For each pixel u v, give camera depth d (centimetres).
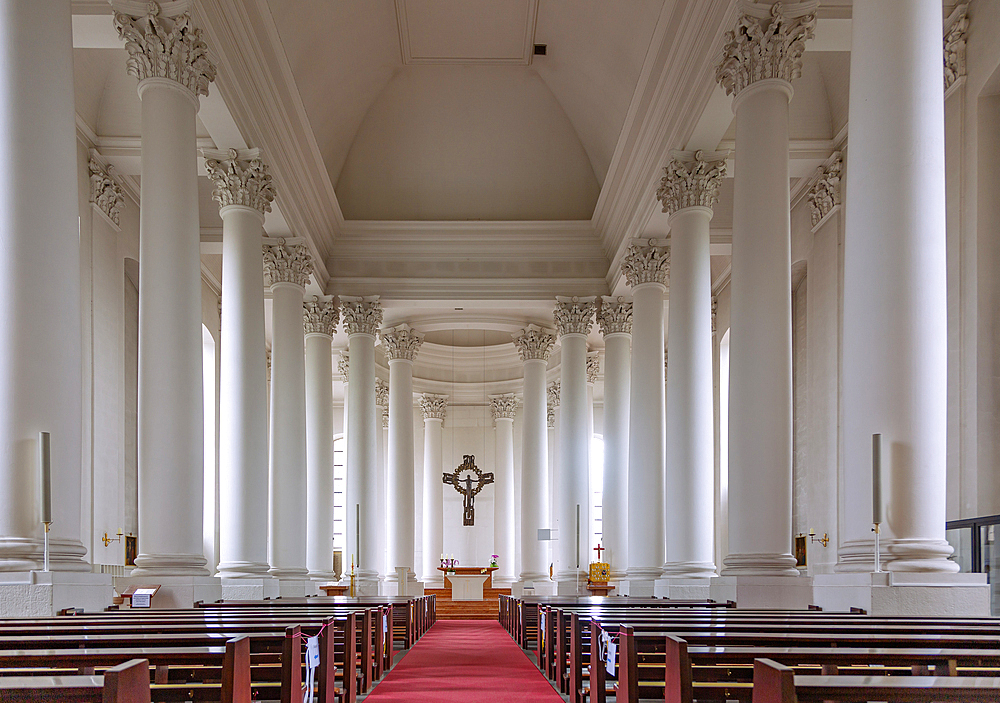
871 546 598
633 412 1455
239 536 1104
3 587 580
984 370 938
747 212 858
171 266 848
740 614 577
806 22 869
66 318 640
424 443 2875
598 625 466
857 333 621
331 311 1811
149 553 812
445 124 1808
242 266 1149
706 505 1118
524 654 986
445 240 1847
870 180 624
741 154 879
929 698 230
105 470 1269
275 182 1291
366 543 1852
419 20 1552
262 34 1102
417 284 1847
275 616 551
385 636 830
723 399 1866
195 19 890
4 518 598
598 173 1825
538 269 1855
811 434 1422
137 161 1285
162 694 296
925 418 595
